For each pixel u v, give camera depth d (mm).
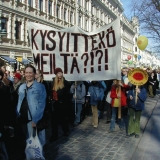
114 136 6949
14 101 5398
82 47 7785
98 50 7613
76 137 6805
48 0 31562
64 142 6297
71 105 8539
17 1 25797
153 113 10445
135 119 6793
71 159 5039
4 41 24250
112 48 7426
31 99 4207
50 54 7777
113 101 7410
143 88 6641
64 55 7785
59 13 34938
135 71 6500
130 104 6781
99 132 7414
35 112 4180
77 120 8461
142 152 5523
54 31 7750
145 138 6676
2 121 4195
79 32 7734
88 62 7734
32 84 4289
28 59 27688
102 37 7547
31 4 28453
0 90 4262
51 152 5484
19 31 26750
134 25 22688
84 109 9477
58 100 6418
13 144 5945
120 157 5188
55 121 6387
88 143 6227
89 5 47688
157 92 20328
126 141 6430
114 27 7355
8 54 24828
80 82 8438
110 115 8688
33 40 7746
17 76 7262
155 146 5961
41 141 4473
